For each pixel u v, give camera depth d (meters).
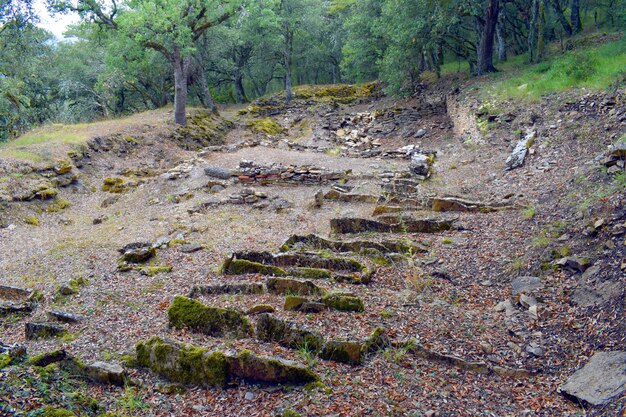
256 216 13.04
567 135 13.41
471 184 13.87
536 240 8.57
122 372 5.28
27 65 27.97
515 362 5.80
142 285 8.52
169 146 23.02
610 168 9.90
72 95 36.09
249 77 44.12
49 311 7.27
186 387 5.23
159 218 13.33
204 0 24.30
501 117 17.38
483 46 25.23
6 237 12.61
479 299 7.45
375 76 38.91
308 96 33.81
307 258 8.73
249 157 20.11
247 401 4.93
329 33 42.16
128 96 42.50
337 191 14.03
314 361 5.48
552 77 17.53
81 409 4.59
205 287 7.67
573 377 5.27
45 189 15.41
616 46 17.33
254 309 6.70
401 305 7.11
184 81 25.78
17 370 4.94
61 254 10.94
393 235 10.28
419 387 5.19
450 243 9.52
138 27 22.48
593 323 6.14
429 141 22.94
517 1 27.72
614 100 13.13
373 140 25.17
